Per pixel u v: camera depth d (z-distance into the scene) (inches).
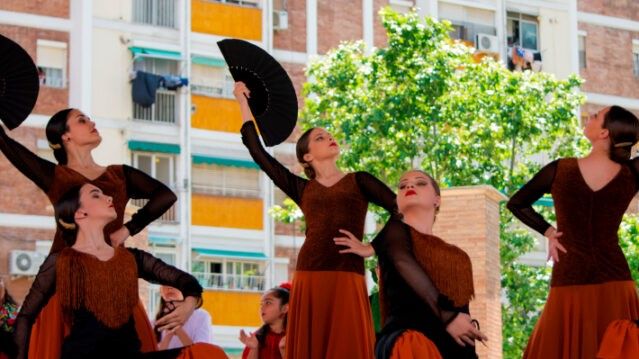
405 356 362.9
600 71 1652.3
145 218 410.6
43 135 1359.5
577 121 1246.9
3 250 1333.7
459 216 665.0
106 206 377.4
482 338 366.3
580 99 1246.9
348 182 434.6
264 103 447.5
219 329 1402.6
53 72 1376.7
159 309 503.2
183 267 1395.2
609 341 386.9
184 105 1417.3
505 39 1573.6
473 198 663.8
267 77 447.5
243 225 1430.9
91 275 367.9
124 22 1406.3
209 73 1443.2
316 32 1497.3
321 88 1221.1
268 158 441.7
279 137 446.0
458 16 1555.1
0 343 366.0
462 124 1198.3
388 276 379.2
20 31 1369.3
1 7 1366.9
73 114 416.8
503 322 1179.3
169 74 1422.2
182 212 1402.6
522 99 1216.8
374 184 432.8
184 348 367.9
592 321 404.2
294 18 1491.1
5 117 418.9
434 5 1537.9
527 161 1337.4
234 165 1429.6
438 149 1172.5
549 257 413.7
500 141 1205.7
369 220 1384.1
